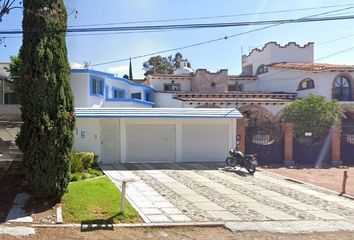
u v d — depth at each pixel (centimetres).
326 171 2250
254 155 2223
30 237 995
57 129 1229
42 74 1220
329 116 2516
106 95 2905
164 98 3528
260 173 2122
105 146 2312
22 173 1547
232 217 1222
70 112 1279
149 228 1106
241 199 1475
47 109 1223
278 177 2016
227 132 2470
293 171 2225
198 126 2442
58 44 1260
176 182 1753
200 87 3825
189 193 1541
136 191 1531
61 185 1248
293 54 4144
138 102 3053
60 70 1253
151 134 2381
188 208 1312
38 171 1223
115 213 1197
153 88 3672
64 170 1251
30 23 1238
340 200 1518
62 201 1270
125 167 2127
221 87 3850
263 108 3200
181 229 1108
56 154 1230
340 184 1855
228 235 1059
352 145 2566
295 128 2520
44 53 1229
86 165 1936
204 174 1997
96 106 2692
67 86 1276
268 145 2475
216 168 2198
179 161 2411
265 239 1026
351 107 3183
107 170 2003
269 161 2472
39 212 1183
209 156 2452
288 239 1031
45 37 1239
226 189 1650
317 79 3359
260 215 1256
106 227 1091
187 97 3309
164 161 2398
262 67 4250
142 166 2184
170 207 1315
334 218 1246
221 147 2462
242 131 2469
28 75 1223
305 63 3966
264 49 4222
